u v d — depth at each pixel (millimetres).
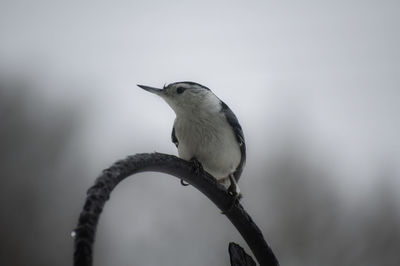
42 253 11812
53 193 12750
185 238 11469
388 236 12141
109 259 11195
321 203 12555
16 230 11938
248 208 12742
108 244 11320
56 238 12062
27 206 12344
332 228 12250
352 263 11859
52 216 12398
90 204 2877
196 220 11648
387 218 12266
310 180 12805
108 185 3090
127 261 11250
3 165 12844
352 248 12016
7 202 12258
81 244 2691
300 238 12195
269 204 12719
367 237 12125
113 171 3234
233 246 3832
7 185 12539
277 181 12914
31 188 12625
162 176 12023
